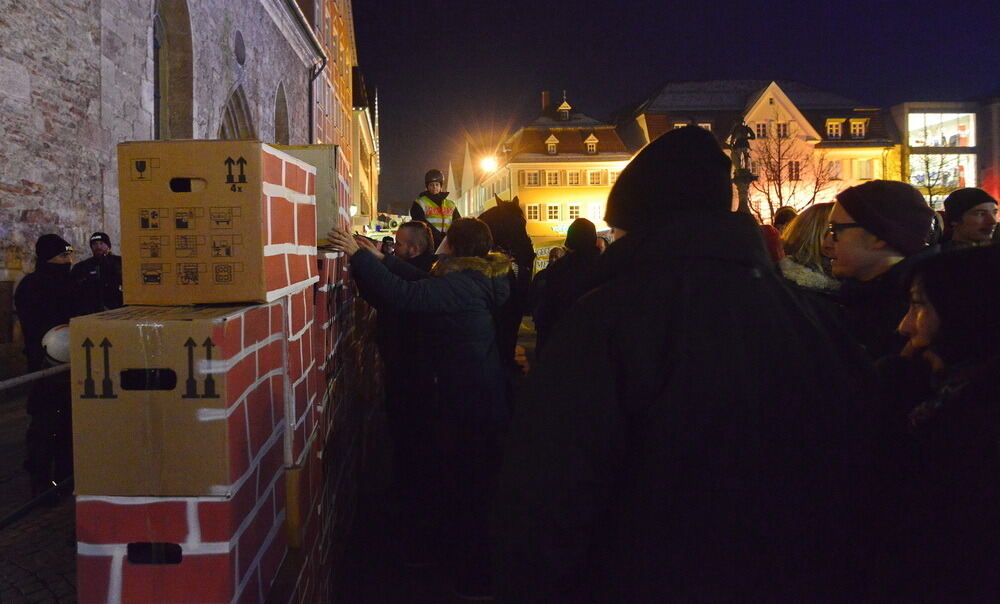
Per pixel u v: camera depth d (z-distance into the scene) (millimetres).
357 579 3549
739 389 1260
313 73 24969
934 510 1198
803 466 1278
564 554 1294
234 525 1445
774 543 1259
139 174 1612
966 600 1153
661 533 1268
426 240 4531
